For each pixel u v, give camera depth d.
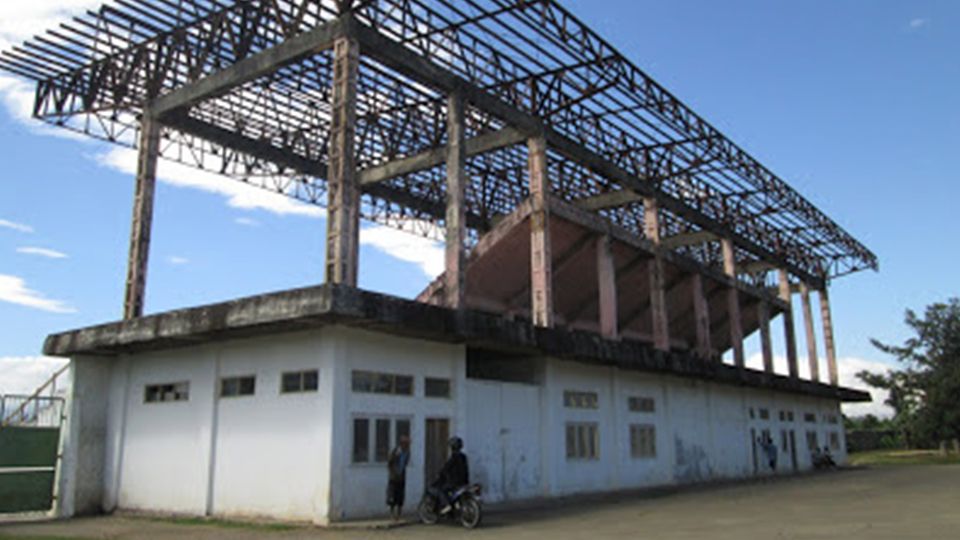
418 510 16.77
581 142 26.69
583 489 23.38
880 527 13.91
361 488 15.99
